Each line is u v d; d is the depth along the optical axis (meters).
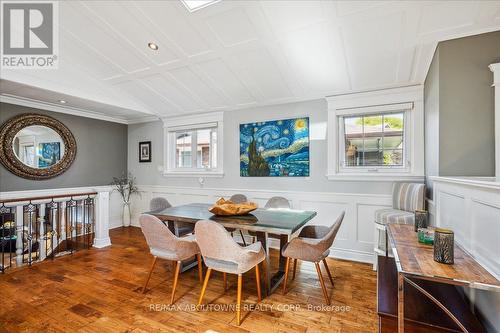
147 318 1.97
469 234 1.47
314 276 2.73
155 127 4.93
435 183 2.22
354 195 3.25
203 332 1.81
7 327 1.87
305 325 1.88
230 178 4.12
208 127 4.39
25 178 3.77
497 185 1.10
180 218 2.55
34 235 3.41
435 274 1.10
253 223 2.25
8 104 3.58
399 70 2.71
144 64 3.17
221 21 2.36
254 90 3.46
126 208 5.09
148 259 3.25
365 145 3.28
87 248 3.69
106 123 4.91
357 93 3.20
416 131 2.92
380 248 2.75
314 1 2.03
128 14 2.40
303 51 2.63
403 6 1.96
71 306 2.15
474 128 2.06
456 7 1.89
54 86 3.21
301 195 3.56
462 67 2.11
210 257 2.00
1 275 2.77
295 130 3.62
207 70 3.17
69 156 4.26
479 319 1.45
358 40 2.38
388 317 1.33
